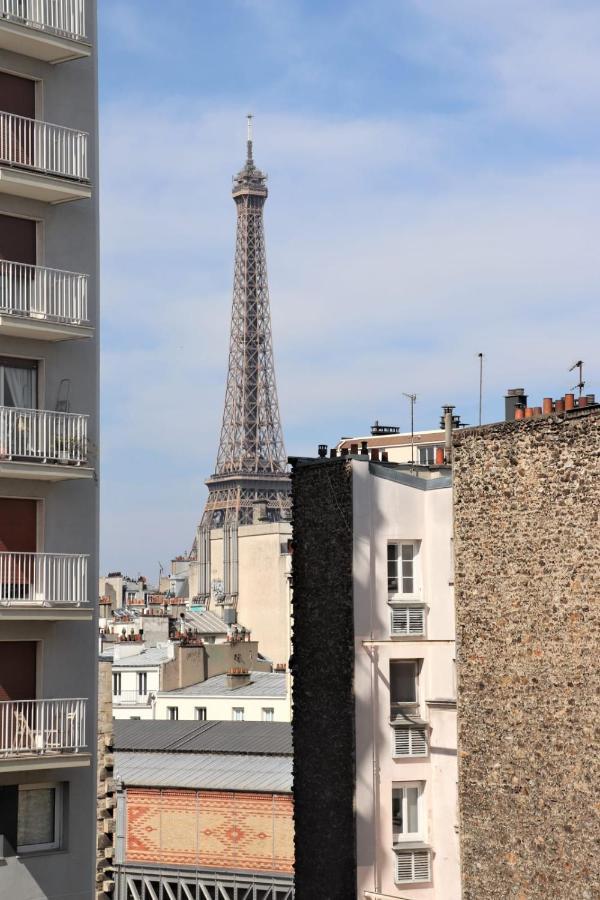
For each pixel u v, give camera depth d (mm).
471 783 59094
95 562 59562
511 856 57125
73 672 58344
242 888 85438
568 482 56219
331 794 65688
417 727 66062
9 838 55719
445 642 64750
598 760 53938
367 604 65938
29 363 59281
